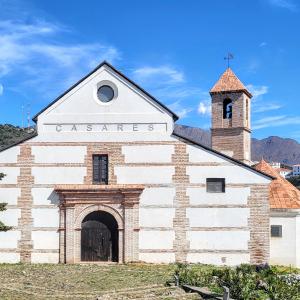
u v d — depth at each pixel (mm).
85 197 33469
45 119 34250
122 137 33906
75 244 33219
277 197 36719
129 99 34156
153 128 33844
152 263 32844
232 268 29047
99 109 34188
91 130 34094
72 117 34188
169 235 33156
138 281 25656
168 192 33406
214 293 21188
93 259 33438
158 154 33656
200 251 33031
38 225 33594
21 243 33594
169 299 20859
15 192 33875
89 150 33969
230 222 33062
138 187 33188
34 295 21953
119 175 33656
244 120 43344
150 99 34031
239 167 33219
